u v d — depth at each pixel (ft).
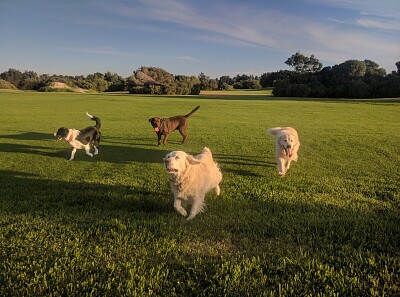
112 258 12.88
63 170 27.86
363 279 11.50
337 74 230.48
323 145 40.09
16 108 93.25
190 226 15.89
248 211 17.88
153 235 14.82
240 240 14.51
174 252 13.28
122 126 57.62
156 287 11.08
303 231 15.19
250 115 79.97
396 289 10.92
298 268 12.20
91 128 33.94
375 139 44.11
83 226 15.81
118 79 381.81
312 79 229.45
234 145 40.06
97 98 154.71
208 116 76.43
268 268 12.19
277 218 16.79
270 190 22.27
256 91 310.86
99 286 11.07
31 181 24.11
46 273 11.73
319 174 26.89
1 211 18.02
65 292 10.96
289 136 26.32
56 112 82.33
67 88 295.07
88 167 28.99
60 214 17.46
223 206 18.95
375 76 220.23
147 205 19.02
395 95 200.44
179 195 17.70
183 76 309.22
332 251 13.53
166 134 40.47
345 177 25.91
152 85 254.06
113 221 16.12
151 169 28.22
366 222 16.24
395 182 24.09
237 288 10.98
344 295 10.75
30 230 15.29
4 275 11.68
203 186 18.10
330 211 18.06
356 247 13.87
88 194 20.80
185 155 17.61
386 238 14.42
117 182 24.07
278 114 83.71
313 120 69.82
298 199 20.22
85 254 13.11
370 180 24.77
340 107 110.52
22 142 40.73
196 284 11.30
